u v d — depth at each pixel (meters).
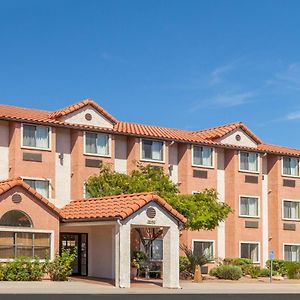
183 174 45.91
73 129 41.41
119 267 31.00
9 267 31.22
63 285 29.89
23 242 32.38
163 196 38.53
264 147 51.44
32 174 39.47
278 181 50.78
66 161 41.19
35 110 43.50
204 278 40.66
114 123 43.09
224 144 47.97
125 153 43.97
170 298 26.19
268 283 39.03
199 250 46.25
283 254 50.34
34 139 39.78
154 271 37.69
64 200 40.66
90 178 40.00
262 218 49.94
